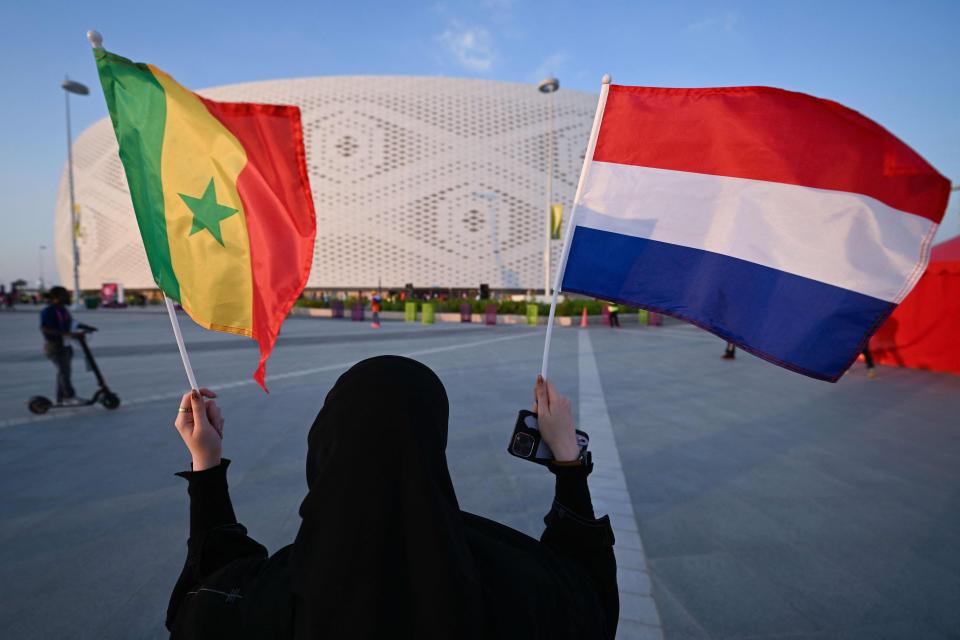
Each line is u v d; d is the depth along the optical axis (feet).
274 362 32.09
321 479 1.84
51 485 11.66
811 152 4.41
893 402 20.77
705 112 4.72
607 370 28.68
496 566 1.99
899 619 6.98
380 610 1.63
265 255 5.02
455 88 192.34
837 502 10.85
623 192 4.95
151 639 6.60
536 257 190.70
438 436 1.96
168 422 17.24
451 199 186.80
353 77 190.90
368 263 187.32
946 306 28.53
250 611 1.93
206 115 5.05
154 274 4.87
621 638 6.58
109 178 213.46
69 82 88.53
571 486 2.72
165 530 9.50
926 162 4.05
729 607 7.24
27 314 103.55
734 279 4.66
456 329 62.59
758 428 16.70
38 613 7.06
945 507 10.62
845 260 4.29
